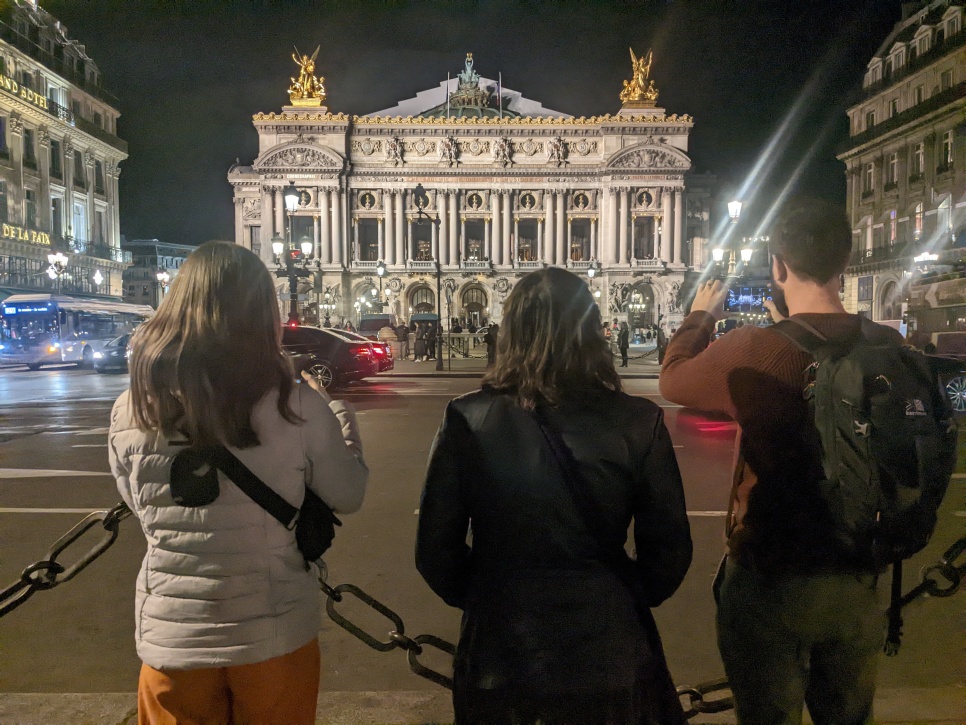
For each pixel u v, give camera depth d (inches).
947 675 151.0
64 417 591.2
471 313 2874.0
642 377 1053.2
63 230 2037.4
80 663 159.6
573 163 2770.7
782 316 95.7
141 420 76.0
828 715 85.0
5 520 275.6
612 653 72.1
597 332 77.8
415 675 156.3
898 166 1651.1
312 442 81.0
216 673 78.6
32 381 1002.1
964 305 669.3
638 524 79.3
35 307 1311.5
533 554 74.4
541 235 2832.2
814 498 77.7
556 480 73.7
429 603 195.5
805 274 84.4
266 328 79.4
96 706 134.3
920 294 755.4
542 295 76.9
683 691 122.0
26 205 1844.2
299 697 82.8
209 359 74.5
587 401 76.1
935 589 106.0
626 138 2748.5
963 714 128.5
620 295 2731.3
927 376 77.5
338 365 762.8
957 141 1417.3
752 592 83.1
